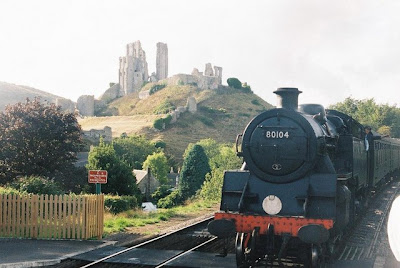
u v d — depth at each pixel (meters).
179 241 14.80
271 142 11.09
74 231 15.20
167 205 59.62
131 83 194.62
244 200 11.01
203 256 12.58
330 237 11.18
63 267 11.31
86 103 176.88
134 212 23.05
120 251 13.09
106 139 108.62
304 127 10.94
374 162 18.45
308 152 10.82
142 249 13.53
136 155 96.88
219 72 197.50
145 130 135.62
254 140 11.27
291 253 11.12
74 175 36.06
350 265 11.17
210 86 174.00
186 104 154.00
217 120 149.88
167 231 16.95
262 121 11.36
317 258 9.91
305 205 10.29
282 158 10.95
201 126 142.88
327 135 12.16
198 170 67.19
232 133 142.75
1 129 33.31
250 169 11.29
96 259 12.16
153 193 67.12
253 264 10.64
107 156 40.88
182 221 20.27
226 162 50.97
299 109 12.80
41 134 33.47
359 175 14.66
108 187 40.06
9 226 15.33
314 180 10.81
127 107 176.00
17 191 19.95
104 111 178.38
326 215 10.37
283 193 10.84
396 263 11.49
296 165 10.87
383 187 26.83
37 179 23.03
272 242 10.13
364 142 16.47
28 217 15.29
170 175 95.69
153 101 170.12
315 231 9.55
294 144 10.90
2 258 11.98
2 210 15.46
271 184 11.07
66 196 15.34
